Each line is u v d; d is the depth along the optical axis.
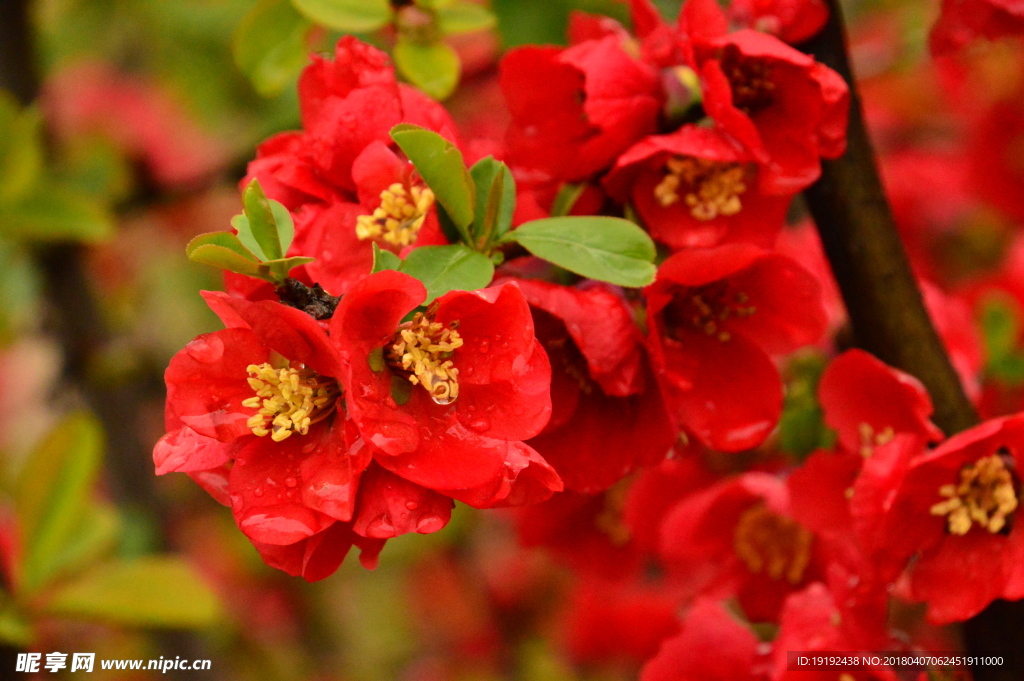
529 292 0.40
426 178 0.39
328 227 0.41
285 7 0.47
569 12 0.54
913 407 0.42
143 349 0.68
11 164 0.54
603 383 0.41
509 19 0.54
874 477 0.41
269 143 0.42
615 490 0.51
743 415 0.43
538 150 0.43
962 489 0.42
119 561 0.56
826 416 0.43
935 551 0.42
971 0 0.45
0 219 0.55
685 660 0.47
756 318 0.43
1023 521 0.41
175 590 0.53
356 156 0.41
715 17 0.42
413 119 0.41
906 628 0.51
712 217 0.42
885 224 0.43
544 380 0.39
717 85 0.41
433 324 0.39
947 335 0.49
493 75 0.61
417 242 0.40
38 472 0.52
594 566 0.51
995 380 0.50
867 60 0.64
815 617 0.45
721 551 0.49
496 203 0.40
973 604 0.42
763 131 0.42
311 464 0.39
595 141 0.42
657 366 0.41
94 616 0.53
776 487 0.48
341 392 0.39
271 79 0.48
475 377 0.39
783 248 0.50
